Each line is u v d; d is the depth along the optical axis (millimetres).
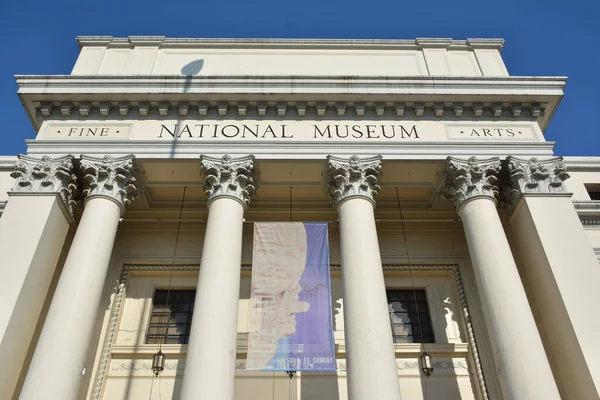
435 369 17500
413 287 19672
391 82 18484
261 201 20328
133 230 20234
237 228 15969
